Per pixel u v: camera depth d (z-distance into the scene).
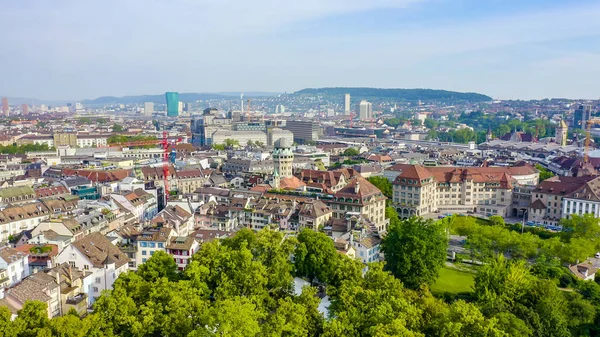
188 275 176.88
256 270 174.00
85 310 180.62
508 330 155.25
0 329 131.62
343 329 140.88
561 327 174.50
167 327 145.88
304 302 159.12
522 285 185.38
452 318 147.50
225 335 128.88
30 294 162.38
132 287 165.25
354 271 184.25
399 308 153.00
